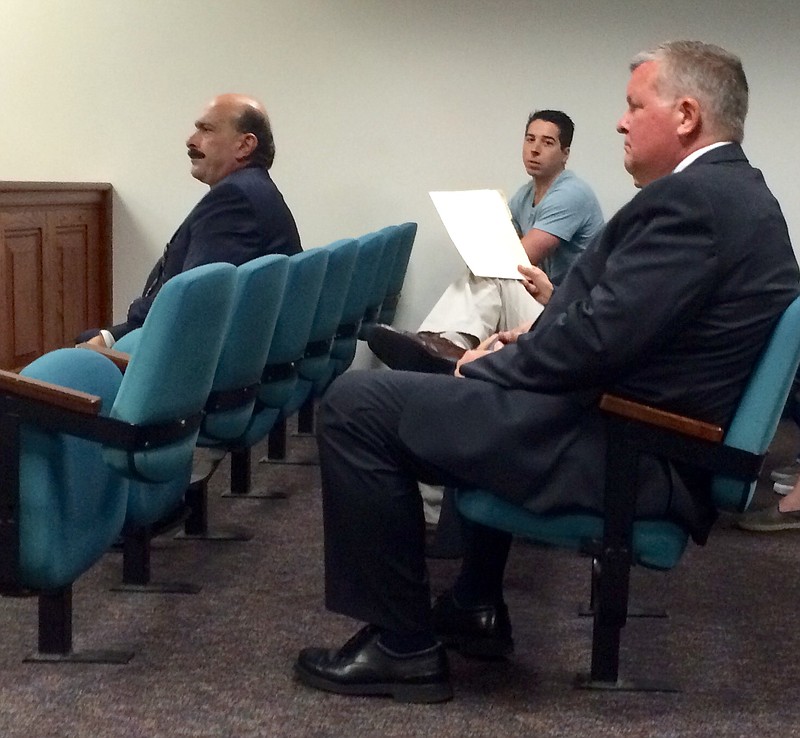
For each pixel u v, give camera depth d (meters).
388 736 1.67
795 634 2.17
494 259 2.86
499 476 1.68
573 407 1.68
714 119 1.72
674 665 2.00
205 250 2.97
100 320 4.61
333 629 2.10
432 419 1.69
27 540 1.67
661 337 1.61
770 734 1.72
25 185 3.78
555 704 1.81
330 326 2.93
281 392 2.54
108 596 2.24
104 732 1.65
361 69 4.50
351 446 1.72
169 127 4.61
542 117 3.85
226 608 2.20
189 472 2.20
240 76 4.55
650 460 1.69
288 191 4.61
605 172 4.46
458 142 4.51
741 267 1.63
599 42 4.39
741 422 1.66
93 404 1.62
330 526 1.77
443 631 2.01
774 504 3.04
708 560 2.66
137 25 4.56
